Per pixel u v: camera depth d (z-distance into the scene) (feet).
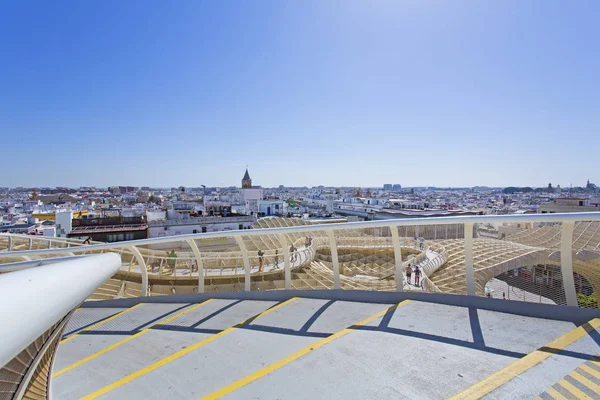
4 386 5.17
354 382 8.70
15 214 244.01
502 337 10.55
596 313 10.82
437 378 8.61
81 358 12.37
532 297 58.90
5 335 3.18
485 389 7.93
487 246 77.41
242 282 50.65
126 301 20.39
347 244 87.81
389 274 63.46
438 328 11.54
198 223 148.15
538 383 7.97
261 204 290.15
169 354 12.17
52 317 4.24
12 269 9.68
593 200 261.85
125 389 9.53
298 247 85.20
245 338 12.53
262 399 8.26
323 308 15.14
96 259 7.04
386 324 12.17
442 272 61.62
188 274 48.83
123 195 584.81
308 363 9.89
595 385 7.74
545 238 84.94
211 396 8.67
